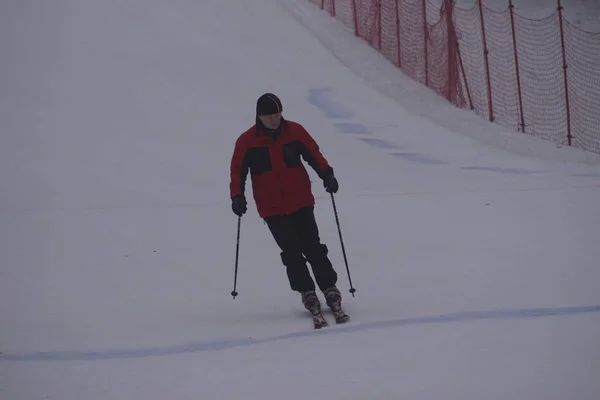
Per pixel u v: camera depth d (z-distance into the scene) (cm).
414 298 2278
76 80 6150
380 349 1788
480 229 3212
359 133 5859
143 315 2305
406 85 7669
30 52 6662
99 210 3666
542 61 9025
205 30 7988
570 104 7862
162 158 4700
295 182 2188
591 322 1905
